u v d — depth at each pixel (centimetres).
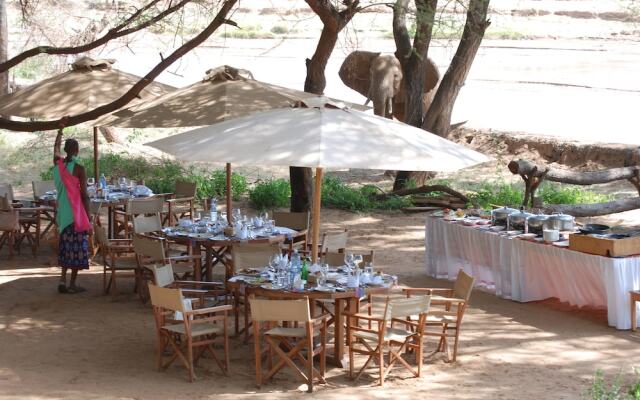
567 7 6028
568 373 898
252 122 911
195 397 808
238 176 2022
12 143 2486
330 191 1930
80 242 1198
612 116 3006
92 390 818
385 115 2419
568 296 1155
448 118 2073
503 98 3475
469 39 2011
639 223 1728
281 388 842
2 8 2361
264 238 1132
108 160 2209
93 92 1420
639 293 1045
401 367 917
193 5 1385
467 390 841
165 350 959
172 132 2714
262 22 5572
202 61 4412
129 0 1577
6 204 1387
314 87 1571
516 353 967
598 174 1686
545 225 1205
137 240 1120
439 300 919
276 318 830
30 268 1363
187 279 1227
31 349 955
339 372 897
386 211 1852
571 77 4062
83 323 1066
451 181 2197
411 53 2086
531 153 2455
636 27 4962
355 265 931
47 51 1183
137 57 4291
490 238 1244
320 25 5550
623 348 988
